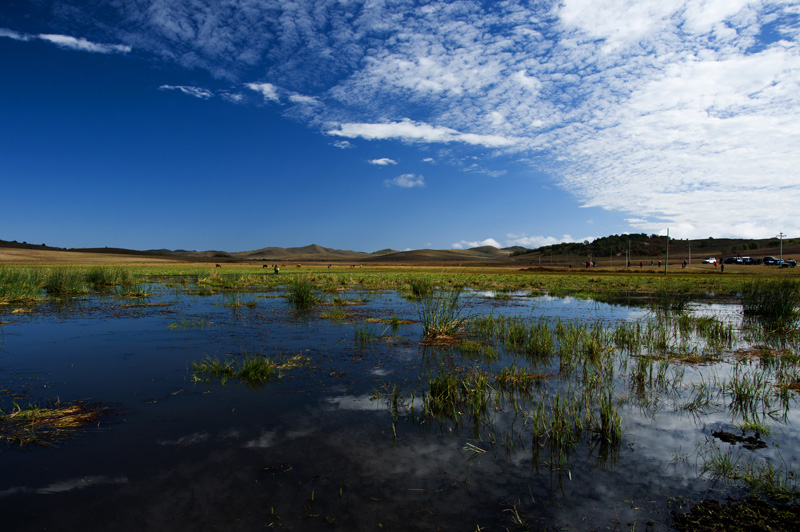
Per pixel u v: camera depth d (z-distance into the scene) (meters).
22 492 3.71
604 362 8.28
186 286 26.67
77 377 6.96
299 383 6.77
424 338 10.32
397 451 4.54
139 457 4.34
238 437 4.82
